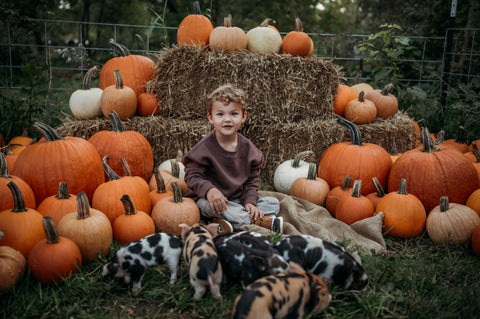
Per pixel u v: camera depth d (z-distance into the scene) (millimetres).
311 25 14984
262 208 3992
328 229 3779
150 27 6934
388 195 3881
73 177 3842
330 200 4301
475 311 2660
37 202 3820
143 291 2830
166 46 6285
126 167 3980
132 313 2646
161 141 5125
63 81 9789
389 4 11500
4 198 3303
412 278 3004
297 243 2730
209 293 2723
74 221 3094
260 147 5297
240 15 15359
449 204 3732
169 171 4621
